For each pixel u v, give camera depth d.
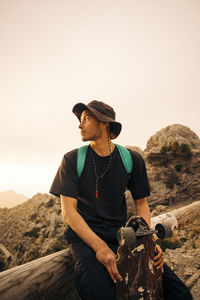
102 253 1.27
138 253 1.25
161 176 42.59
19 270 1.48
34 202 67.38
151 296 1.22
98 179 1.57
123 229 1.19
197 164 40.41
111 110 1.72
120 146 1.76
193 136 52.56
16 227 57.47
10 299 1.25
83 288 1.24
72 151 1.67
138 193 1.75
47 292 1.51
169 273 1.44
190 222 3.75
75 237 1.53
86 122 1.63
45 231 47.72
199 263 3.51
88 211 1.57
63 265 1.71
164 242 12.70
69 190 1.48
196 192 38.19
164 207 37.62
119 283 1.20
